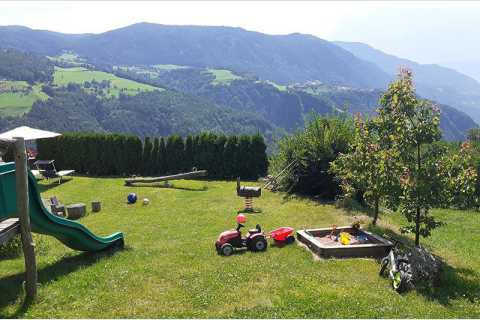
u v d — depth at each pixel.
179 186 24.89
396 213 19.36
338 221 16.44
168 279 10.04
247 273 10.48
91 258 11.78
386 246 12.47
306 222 16.44
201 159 28.53
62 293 9.12
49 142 30.55
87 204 20.56
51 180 26.88
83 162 30.17
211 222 16.56
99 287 9.52
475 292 9.91
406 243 13.65
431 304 9.10
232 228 15.56
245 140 27.98
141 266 10.99
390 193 12.25
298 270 10.87
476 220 20.23
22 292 9.15
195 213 18.23
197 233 14.86
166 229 15.59
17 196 8.36
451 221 20.08
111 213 18.77
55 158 30.59
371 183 14.08
